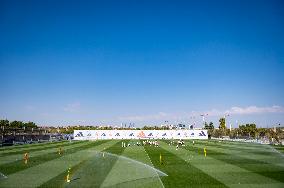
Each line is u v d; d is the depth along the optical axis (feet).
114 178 86.17
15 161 124.98
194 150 180.24
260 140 277.23
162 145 232.73
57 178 86.22
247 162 120.37
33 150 183.01
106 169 102.58
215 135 426.92
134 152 167.22
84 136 374.84
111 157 140.05
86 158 136.15
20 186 75.82
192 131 387.96
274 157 138.10
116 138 378.73
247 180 82.79
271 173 93.81
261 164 114.21
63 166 110.01
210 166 109.50
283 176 88.69
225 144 244.83
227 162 120.57
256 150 178.29
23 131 356.59
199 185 76.59
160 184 77.97
